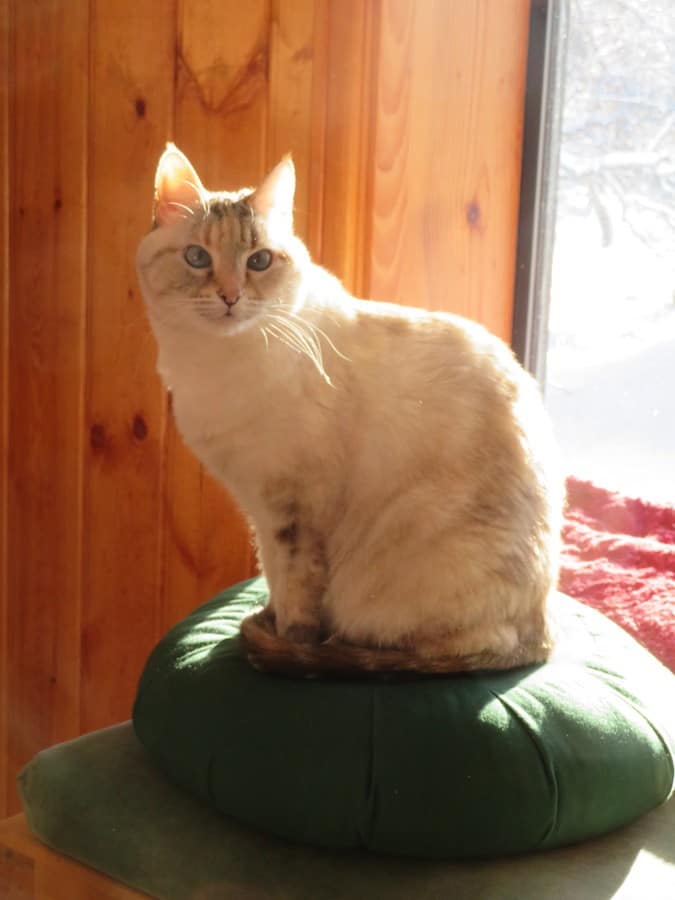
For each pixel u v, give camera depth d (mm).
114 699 2035
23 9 1808
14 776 1785
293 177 1538
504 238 2027
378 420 1470
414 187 1815
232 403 1446
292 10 1724
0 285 1971
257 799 1249
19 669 2016
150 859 1257
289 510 1489
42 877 1351
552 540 1531
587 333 2082
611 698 1385
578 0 1954
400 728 1265
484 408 1496
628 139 1966
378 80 1710
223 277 1398
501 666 1424
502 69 1932
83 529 2023
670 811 1386
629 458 2094
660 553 1932
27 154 1887
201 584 1965
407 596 1453
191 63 1807
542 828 1233
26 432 2035
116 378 1939
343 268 1765
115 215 1881
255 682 1364
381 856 1252
